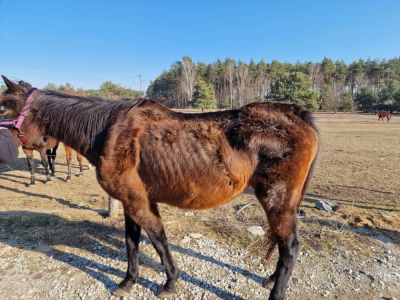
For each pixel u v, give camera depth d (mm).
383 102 50719
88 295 2695
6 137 2459
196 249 3480
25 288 2760
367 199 5289
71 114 2822
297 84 34812
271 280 2781
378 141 14664
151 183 2484
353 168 8180
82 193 6051
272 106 2646
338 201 5156
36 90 2955
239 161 2434
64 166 8969
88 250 3484
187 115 2676
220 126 2527
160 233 2605
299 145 2441
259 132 2451
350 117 37469
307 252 3367
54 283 2846
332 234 3723
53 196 5750
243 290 2758
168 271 2646
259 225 4090
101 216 4496
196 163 2396
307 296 2650
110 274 3020
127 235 2762
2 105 2855
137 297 2682
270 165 2410
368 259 3219
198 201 2516
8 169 8312
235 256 3336
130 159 2445
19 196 5699
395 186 6215
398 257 3246
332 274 2969
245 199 5332
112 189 2512
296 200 2480
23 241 3646
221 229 3988
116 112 2699
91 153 2785
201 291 2744
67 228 4035
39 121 2910
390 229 3865
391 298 2588
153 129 2514
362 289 2732
